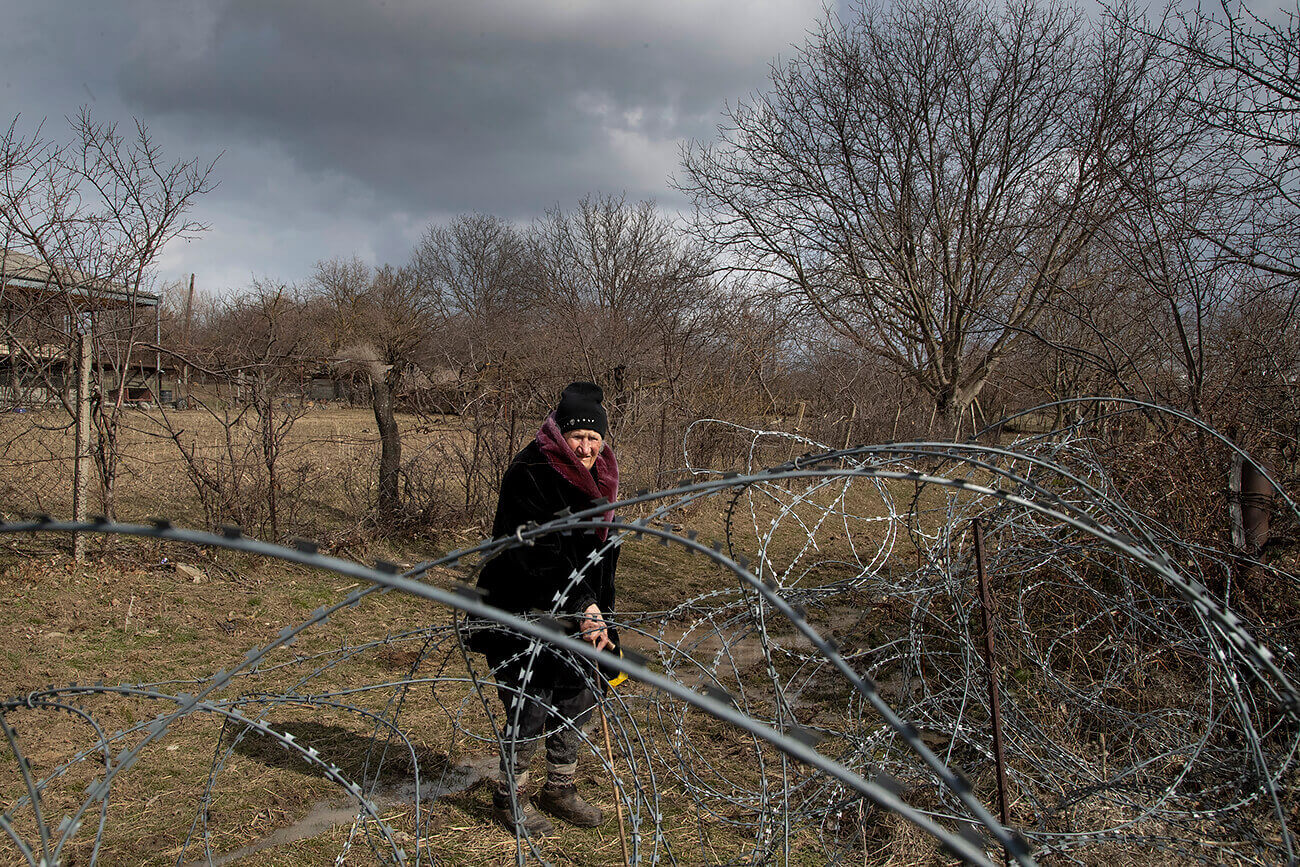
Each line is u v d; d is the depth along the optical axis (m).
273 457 7.67
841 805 3.25
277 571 7.17
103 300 6.98
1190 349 5.84
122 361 7.13
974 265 20.19
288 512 8.45
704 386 12.43
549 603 3.32
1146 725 3.75
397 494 8.76
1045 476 4.88
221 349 7.75
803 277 21.58
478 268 43.12
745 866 3.11
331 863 3.25
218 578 6.80
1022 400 20.83
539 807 3.66
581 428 3.39
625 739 3.01
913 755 3.56
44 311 6.85
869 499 12.41
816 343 16.67
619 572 8.42
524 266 41.44
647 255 27.59
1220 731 3.65
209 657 5.40
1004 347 19.84
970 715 4.17
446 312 38.62
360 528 8.27
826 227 21.84
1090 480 4.65
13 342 6.66
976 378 20.95
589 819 3.56
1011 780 3.65
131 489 8.95
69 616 5.71
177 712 2.32
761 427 12.51
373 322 34.38
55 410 7.34
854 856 3.35
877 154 21.42
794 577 8.02
